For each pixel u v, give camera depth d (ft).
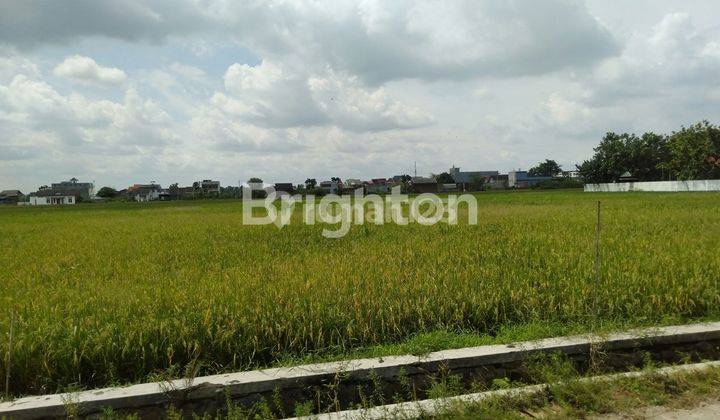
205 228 55.16
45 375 14.44
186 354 15.53
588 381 13.12
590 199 115.14
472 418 11.51
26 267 30.09
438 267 25.09
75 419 11.79
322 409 13.26
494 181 343.05
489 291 19.53
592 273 22.08
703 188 177.06
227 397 12.32
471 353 14.29
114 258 33.01
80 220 82.38
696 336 15.84
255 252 33.86
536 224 48.47
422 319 17.57
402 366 13.65
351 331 16.48
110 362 14.73
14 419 11.75
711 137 185.57
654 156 240.12
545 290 20.16
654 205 79.15
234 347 15.71
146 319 16.75
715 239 33.35
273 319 16.72
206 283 22.36
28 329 16.28
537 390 12.89
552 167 387.75
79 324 16.52
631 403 12.36
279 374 13.24
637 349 15.31
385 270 24.18
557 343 14.93
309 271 24.43
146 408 12.41
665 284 20.10
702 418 11.69
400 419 11.69
